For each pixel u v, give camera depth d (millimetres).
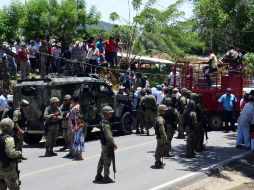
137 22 30625
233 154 15211
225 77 20188
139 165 13250
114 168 11266
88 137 18562
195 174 12281
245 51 25062
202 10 19797
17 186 8664
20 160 13477
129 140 17562
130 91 22938
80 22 33156
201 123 15359
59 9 31984
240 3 19797
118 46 27078
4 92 17266
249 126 16188
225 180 12289
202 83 20500
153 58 34031
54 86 16453
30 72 22891
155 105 18656
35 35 30906
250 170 13633
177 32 31297
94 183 11141
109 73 24719
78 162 13609
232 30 22641
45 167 12914
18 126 12992
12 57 21938
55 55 22219
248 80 21922
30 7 30891
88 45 23312
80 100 17172
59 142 17562
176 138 18188
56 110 14539
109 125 11117
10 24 29500
